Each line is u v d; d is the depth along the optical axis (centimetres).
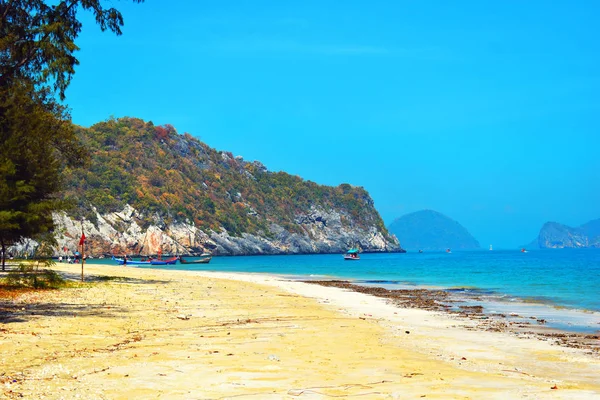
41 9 2923
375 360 1270
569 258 17888
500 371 1204
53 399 867
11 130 2638
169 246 19200
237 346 1408
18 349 1286
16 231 2708
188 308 2369
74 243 16338
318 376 1073
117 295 2842
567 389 1006
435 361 1301
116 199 19088
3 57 2700
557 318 2402
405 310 2728
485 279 6034
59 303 2309
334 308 2688
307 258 19275
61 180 3188
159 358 1221
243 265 11981
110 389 941
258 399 892
